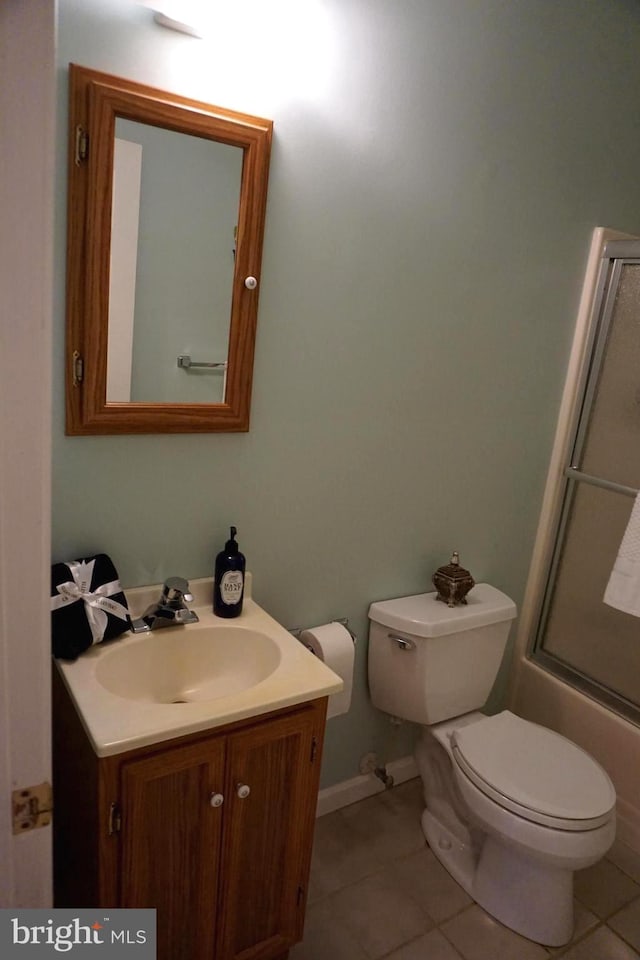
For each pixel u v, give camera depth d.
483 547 2.23
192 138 1.35
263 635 1.53
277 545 1.76
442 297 1.86
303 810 1.43
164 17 1.26
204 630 1.52
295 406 1.68
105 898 1.22
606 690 2.23
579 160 2.01
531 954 1.70
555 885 1.72
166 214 1.36
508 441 2.16
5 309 0.66
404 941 1.70
